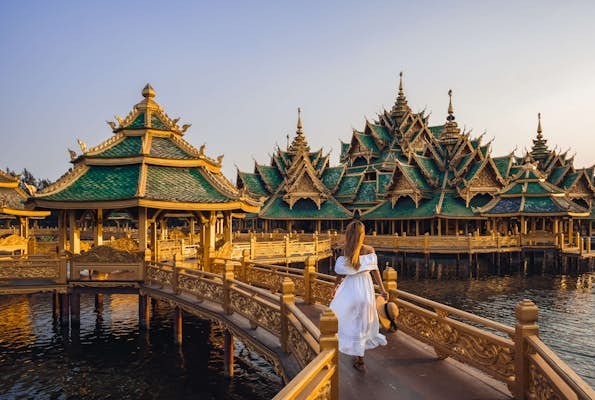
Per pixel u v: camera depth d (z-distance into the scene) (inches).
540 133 2709.2
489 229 1839.3
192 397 492.4
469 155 1939.0
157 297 631.2
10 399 489.4
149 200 689.6
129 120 845.2
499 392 231.3
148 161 774.5
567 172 2375.7
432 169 2031.3
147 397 493.4
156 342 666.8
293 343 302.8
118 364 584.7
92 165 789.2
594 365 645.9
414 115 2561.5
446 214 1756.9
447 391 233.1
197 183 797.2
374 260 259.3
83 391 508.7
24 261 671.1
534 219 1809.8
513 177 1813.5
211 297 522.9
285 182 2343.8
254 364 589.3
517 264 1729.8
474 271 1563.7
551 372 183.9
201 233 808.3
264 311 374.9
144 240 704.4
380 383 244.4
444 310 281.7
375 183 2310.5
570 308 1008.2
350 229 260.2
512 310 1000.9
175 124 877.8
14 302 943.7
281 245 1177.4
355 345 253.4
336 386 196.1
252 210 839.1
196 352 629.3
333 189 2342.5
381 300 269.4
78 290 679.1
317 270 1513.3
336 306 260.2
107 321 774.5
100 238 809.5
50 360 599.8
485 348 239.1
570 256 1581.0
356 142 2642.7
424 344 323.3
